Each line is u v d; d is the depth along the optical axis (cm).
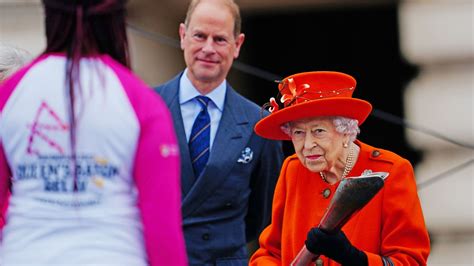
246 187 2411
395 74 3909
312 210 2064
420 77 3862
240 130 2403
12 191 1666
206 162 2381
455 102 3809
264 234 2156
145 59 3731
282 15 3941
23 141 1608
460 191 3747
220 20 2362
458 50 3812
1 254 1658
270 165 2430
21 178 1614
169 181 1603
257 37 4000
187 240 2358
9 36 3525
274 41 3988
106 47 1658
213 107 2408
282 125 2039
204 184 2361
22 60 2277
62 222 1588
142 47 3725
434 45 3825
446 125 3806
